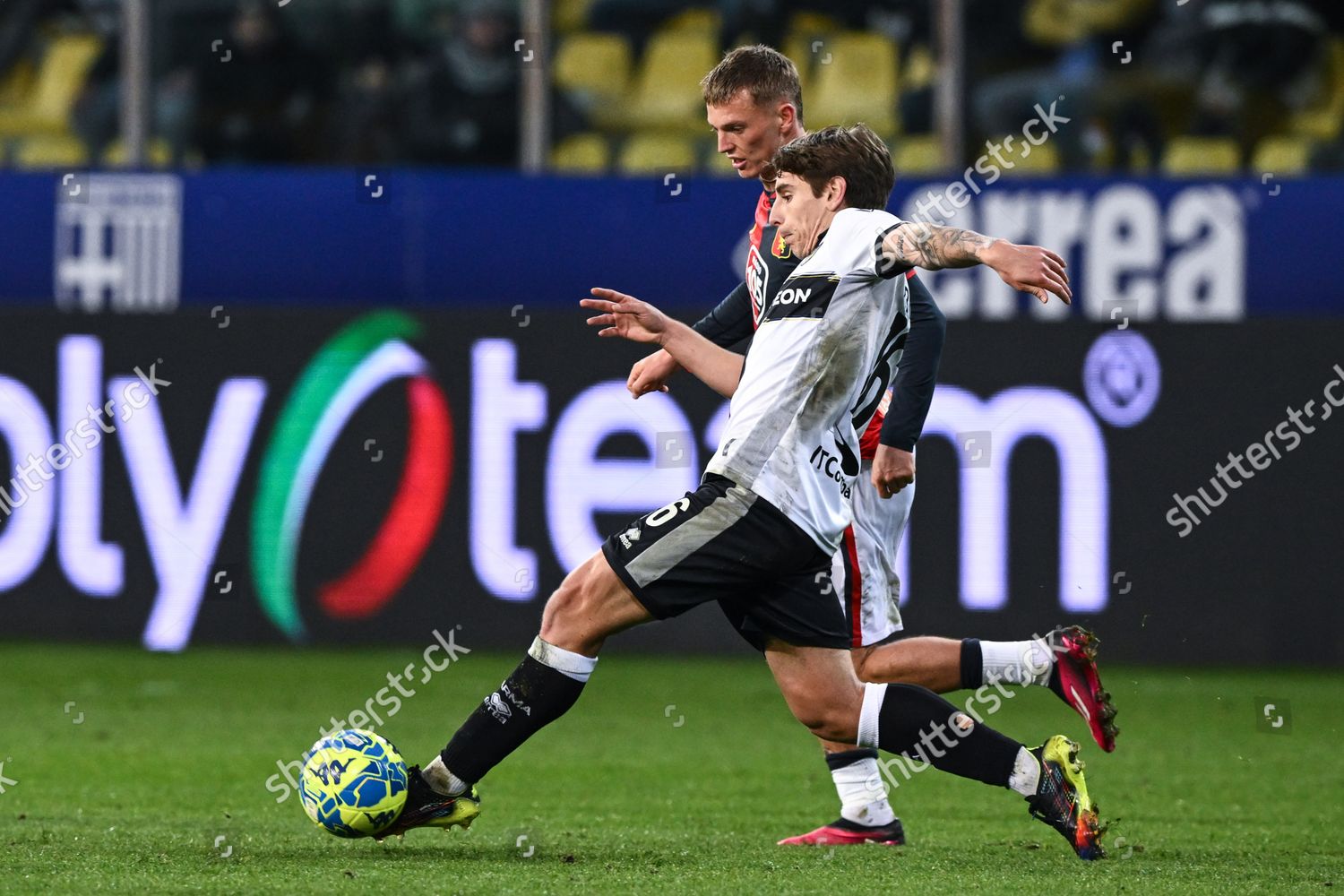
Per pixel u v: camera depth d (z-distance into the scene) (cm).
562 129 3322
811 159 1184
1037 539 2573
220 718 2128
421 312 2658
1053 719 2217
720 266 2770
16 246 2820
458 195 2806
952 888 1104
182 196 2812
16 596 2667
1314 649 2555
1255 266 2723
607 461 2625
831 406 1162
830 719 1203
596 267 2789
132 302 2811
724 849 1298
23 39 3444
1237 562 2567
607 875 1138
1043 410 2578
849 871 1173
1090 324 2578
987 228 2745
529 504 2636
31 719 2109
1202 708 2302
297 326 2673
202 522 2669
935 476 2580
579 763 1839
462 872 1143
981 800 1619
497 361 2644
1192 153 3253
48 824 1395
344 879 1109
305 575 2670
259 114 3253
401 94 3278
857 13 3312
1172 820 1509
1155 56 3231
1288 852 1315
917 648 1320
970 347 2588
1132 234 2728
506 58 3284
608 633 1179
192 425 2670
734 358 1253
